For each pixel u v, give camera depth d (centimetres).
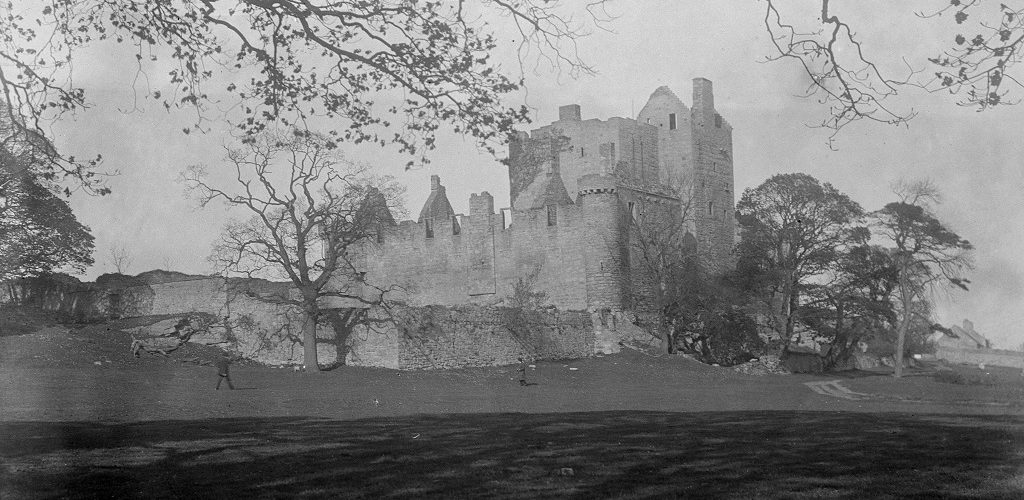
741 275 8150
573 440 2216
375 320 5866
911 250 6688
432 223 9456
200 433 2308
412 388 4803
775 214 8050
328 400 3725
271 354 6125
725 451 2011
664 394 4769
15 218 5100
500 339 6544
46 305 7194
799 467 1788
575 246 8612
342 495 1509
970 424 2648
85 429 2366
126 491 1537
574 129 9706
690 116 9881
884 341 9444
